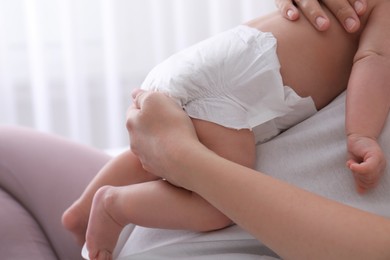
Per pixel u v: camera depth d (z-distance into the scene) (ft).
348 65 3.87
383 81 3.49
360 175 3.23
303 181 3.49
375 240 2.84
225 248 3.51
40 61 9.14
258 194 3.04
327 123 3.64
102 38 9.41
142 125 3.44
